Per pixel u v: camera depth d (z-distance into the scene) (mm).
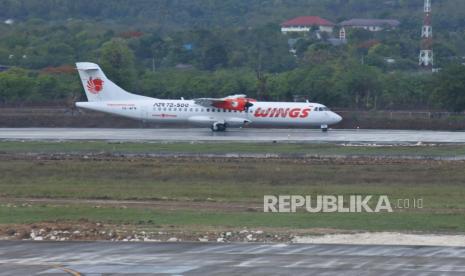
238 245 126500
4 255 118688
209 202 183625
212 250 122438
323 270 109562
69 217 159500
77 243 127688
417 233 139500
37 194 197125
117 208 172250
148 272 108312
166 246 125250
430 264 113000
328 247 125062
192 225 148250
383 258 116750
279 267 111000
